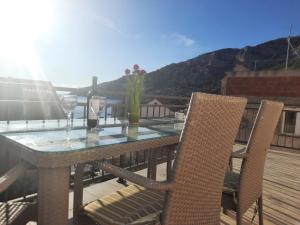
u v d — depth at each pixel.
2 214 1.18
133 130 1.73
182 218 1.13
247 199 1.71
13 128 1.49
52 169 0.98
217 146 1.20
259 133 1.60
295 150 6.07
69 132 1.46
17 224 1.17
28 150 1.04
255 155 1.67
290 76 11.28
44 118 2.10
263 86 12.08
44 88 2.20
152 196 1.42
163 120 2.53
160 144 1.54
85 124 1.80
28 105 2.04
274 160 4.91
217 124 1.14
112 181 2.99
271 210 2.56
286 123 8.69
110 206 1.32
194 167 1.10
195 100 0.98
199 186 1.17
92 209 1.30
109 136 1.43
